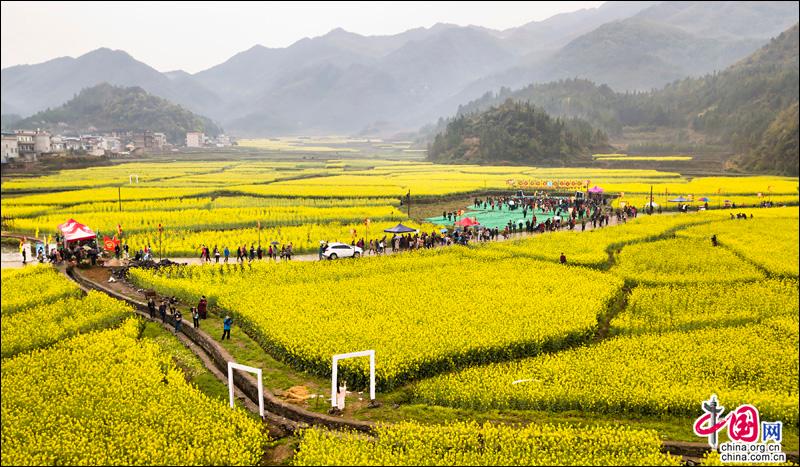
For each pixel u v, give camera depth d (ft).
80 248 189.26
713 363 108.58
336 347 107.65
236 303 136.77
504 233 238.89
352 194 372.38
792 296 155.12
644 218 289.53
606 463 73.36
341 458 74.49
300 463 73.87
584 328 123.03
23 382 99.66
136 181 443.32
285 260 190.19
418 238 219.41
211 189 393.70
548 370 103.30
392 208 312.09
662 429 85.51
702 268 185.98
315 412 88.94
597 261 187.21
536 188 412.16
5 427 85.05
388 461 73.72
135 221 259.39
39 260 194.29
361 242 209.46
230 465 76.02
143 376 100.32
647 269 185.57
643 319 135.23
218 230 254.47
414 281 161.17
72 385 98.43
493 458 74.79
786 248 215.10
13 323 129.70
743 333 125.80
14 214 279.90
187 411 88.33
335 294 147.23
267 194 372.17
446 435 79.10
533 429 81.35
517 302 140.67
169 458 76.33
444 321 125.90
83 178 492.95
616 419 89.20
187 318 134.62
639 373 102.47
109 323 130.62
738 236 238.27
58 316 133.39
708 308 143.84
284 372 104.27
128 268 177.99
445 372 106.42
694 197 358.84
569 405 92.68
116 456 78.18
